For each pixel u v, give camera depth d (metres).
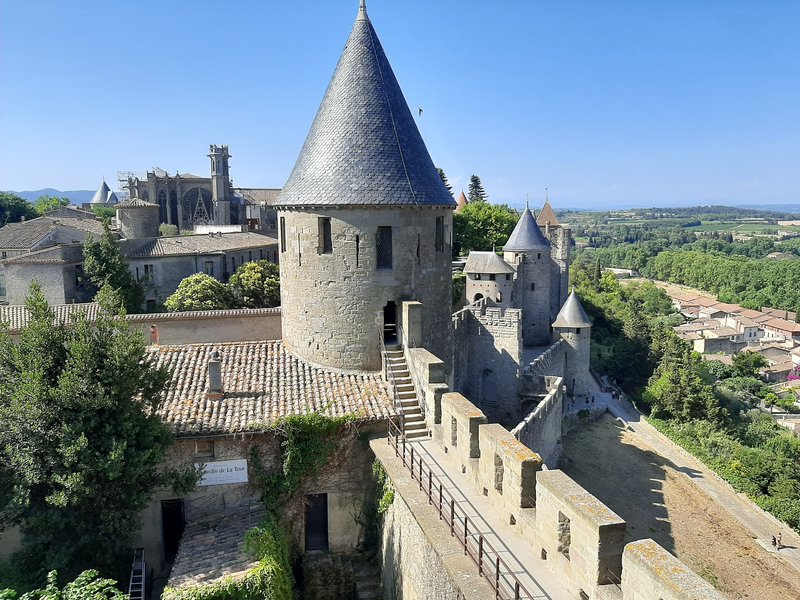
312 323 21.53
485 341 39.31
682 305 150.38
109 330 16.14
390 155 21.03
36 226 66.94
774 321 128.00
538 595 10.54
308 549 19.58
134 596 16.23
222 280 64.69
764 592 28.45
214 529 17.16
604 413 54.06
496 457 13.91
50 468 14.74
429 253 22.03
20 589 14.69
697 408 54.97
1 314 27.06
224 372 20.81
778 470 40.94
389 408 19.38
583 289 97.31
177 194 113.12
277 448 18.52
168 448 17.78
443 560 11.61
